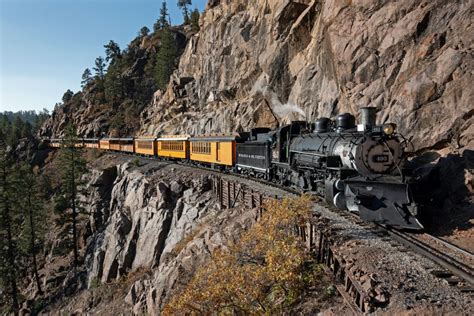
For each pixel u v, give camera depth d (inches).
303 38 1189.1
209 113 1807.3
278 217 473.1
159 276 676.7
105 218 1610.5
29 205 1477.6
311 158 598.9
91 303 1049.5
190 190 1022.4
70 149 1697.8
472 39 587.2
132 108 3528.5
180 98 2368.4
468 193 453.1
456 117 549.6
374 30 796.0
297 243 434.6
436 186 491.8
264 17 1451.8
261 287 387.5
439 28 667.4
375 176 466.9
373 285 285.7
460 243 369.4
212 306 403.9
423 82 618.5
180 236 902.4
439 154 565.0
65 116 4168.3
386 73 741.3
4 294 1362.0
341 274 343.9
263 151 872.9
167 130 2256.4
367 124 508.4
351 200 464.8
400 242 382.9
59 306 1205.7
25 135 4256.9
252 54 1546.5
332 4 960.3
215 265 463.2
